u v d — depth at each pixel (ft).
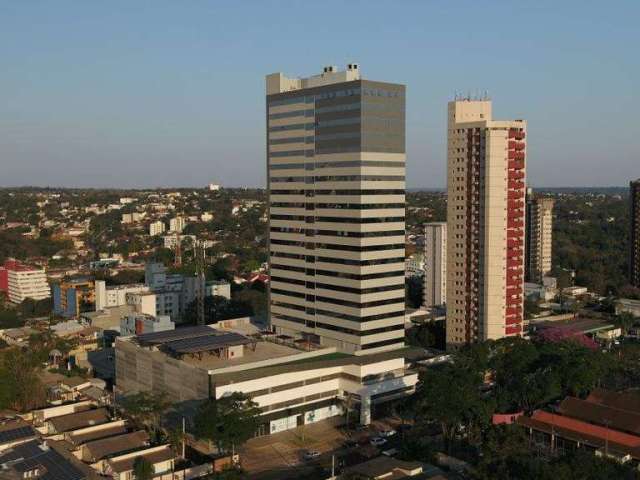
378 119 636.89
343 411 627.05
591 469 431.43
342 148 643.45
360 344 641.40
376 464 458.50
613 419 549.13
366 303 640.99
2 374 637.71
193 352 600.39
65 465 428.15
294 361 620.49
